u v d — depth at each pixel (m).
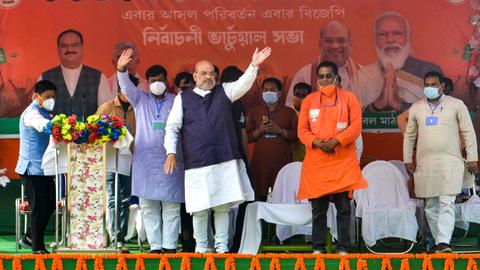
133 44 11.21
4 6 11.22
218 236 8.48
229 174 8.38
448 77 11.19
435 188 9.01
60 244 8.98
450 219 8.95
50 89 8.91
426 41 11.19
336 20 11.20
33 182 8.81
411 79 11.19
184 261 8.03
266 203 8.90
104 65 11.23
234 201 8.35
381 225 8.95
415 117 9.26
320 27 11.19
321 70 8.55
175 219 8.60
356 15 11.19
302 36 11.18
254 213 8.94
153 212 8.65
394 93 11.19
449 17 11.18
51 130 8.29
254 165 10.62
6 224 11.23
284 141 10.65
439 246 8.88
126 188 9.70
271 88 10.93
